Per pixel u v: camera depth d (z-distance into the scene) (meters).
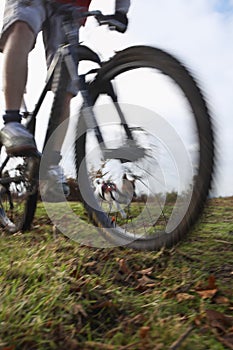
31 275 1.97
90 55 2.37
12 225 2.93
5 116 2.44
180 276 2.08
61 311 1.66
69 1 2.42
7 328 1.52
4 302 1.68
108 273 2.09
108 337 1.55
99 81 2.29
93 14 2.37
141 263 2.25
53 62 2.42
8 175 2.72
